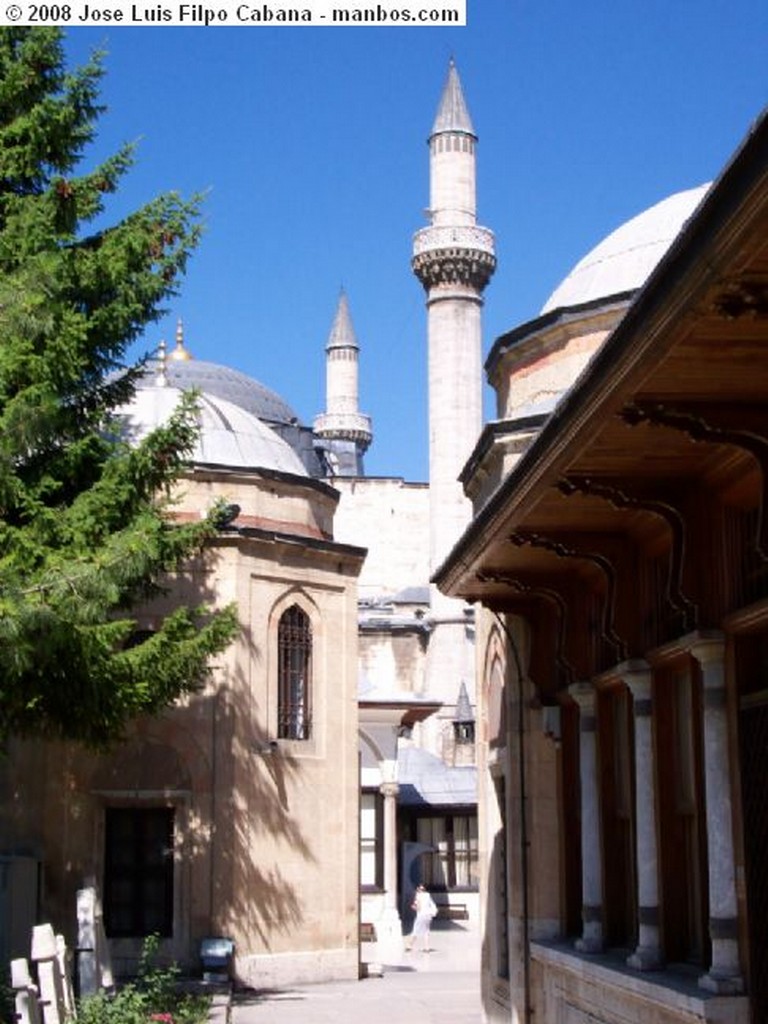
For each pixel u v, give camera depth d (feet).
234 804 85.56
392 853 118.21
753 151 17.10
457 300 190.70
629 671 37.58
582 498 35.19
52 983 44.98
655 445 29.86
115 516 59.52
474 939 129.18
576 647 45.03
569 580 45.70
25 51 63.21
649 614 37.73
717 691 31.76
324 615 93.97
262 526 92.02
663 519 34.73
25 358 52.75
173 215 64.08
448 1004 78.69
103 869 83.66
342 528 227.61
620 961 39.34
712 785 31.58
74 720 59.72
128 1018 50.78
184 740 85.15
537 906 53.26
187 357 191.42
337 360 293.84
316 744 91.91
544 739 54.39
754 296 20.56
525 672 55.42
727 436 26.78
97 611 50.60
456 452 188.55
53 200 61.16
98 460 62.23
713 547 32.30
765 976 29.35
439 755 184.34
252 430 101.65
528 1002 53.01
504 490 35.47
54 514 55.62
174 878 83.82
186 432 63.21
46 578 49.49
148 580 66.69
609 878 42.83
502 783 63.57
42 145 62.80
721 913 30.91
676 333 22.21
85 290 61.16
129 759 84.74
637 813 37.63
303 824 89.61
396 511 229.66
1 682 54.95
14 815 80.23
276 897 86.84
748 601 30.78
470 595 51.06
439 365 190.90
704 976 31.32
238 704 86.79
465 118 194.59
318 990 85.15
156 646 62.69
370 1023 70.54
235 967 83.82
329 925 90.07
